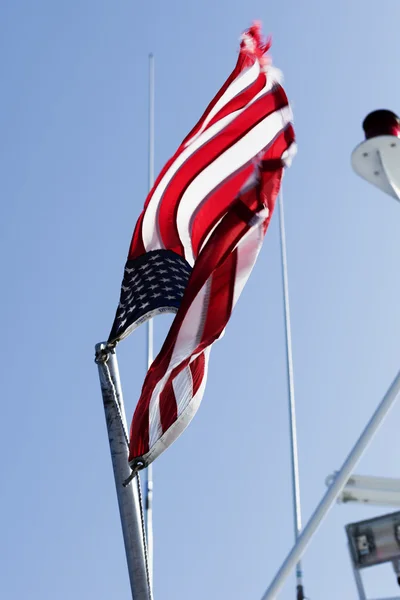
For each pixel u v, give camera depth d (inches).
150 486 558.6
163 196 454.9
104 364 406.3
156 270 438.0
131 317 419.8
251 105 457.4
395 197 417.1
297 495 514.3
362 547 399.9
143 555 361.4
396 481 394.6
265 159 428.8
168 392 376.5
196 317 391.9
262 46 466.6
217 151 454.3
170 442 366.6
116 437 386.6
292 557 334.6
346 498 397.4
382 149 409.7
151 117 754.8
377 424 354.0
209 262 401.7
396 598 391.2
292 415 549.0
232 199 445.7
